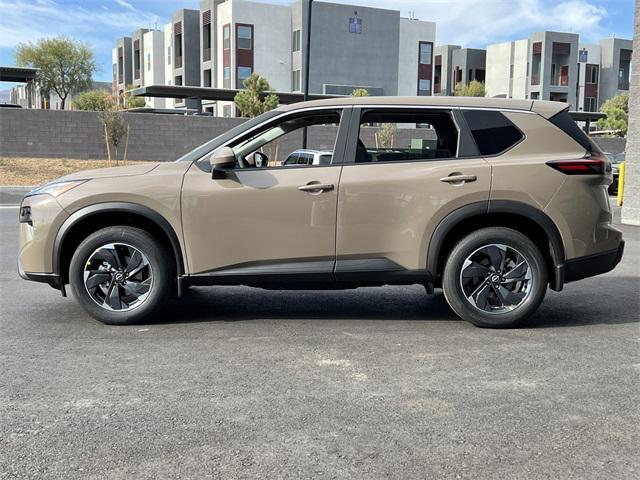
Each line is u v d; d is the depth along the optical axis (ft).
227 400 12.23
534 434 10.85
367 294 21.97
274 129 17.67
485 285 17.07
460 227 17.40
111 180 16.96
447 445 10.43
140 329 17.17
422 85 191.11
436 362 14.51
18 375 13.55
